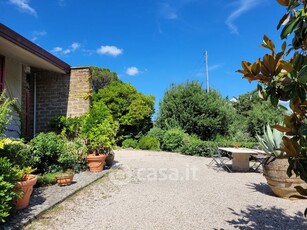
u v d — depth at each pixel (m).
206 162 10.30
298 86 1.59
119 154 11.97
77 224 3.72
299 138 1.66
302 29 1.48
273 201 4.96
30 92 9.70
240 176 7.54
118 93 17.80
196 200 5.02
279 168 5.02
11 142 3.90
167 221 3.92
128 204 4.70
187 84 17.92
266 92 1.79
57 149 6.02
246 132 16.47
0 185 3.20
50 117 9.55
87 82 9.43
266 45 1.82
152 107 19.14
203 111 16.91
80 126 8.26
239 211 4.39
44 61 7.98
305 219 4.02
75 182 5.81
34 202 4.32
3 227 3.28
